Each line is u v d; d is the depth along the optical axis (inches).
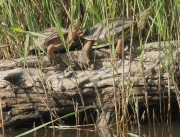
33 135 338.0
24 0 357.1
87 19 381.4
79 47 371.2
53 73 356.8
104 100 344.5
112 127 345.4
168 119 354.3
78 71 354.9
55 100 346.3
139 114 360.8
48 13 390.0
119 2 389.1
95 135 329.1
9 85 347.3
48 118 361.7
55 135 334.0
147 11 356.2
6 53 393.1
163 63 322.3
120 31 345.7
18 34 379.6
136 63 345.1
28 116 354.6
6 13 381.4
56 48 354.6
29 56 368.8
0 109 340.8
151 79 338.0
